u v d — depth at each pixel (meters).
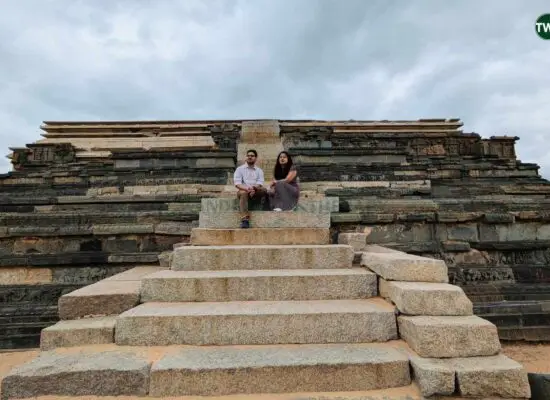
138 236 7.74
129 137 17.89
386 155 13.26
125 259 7.19
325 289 4.61
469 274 7.23
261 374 3.35
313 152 13.19
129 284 5.05
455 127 18.28
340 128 18.31
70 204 9.39
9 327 6.20
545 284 7.13
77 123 18.88
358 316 3.95
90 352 3.68
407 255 5.16
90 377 3.29
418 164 12.96
